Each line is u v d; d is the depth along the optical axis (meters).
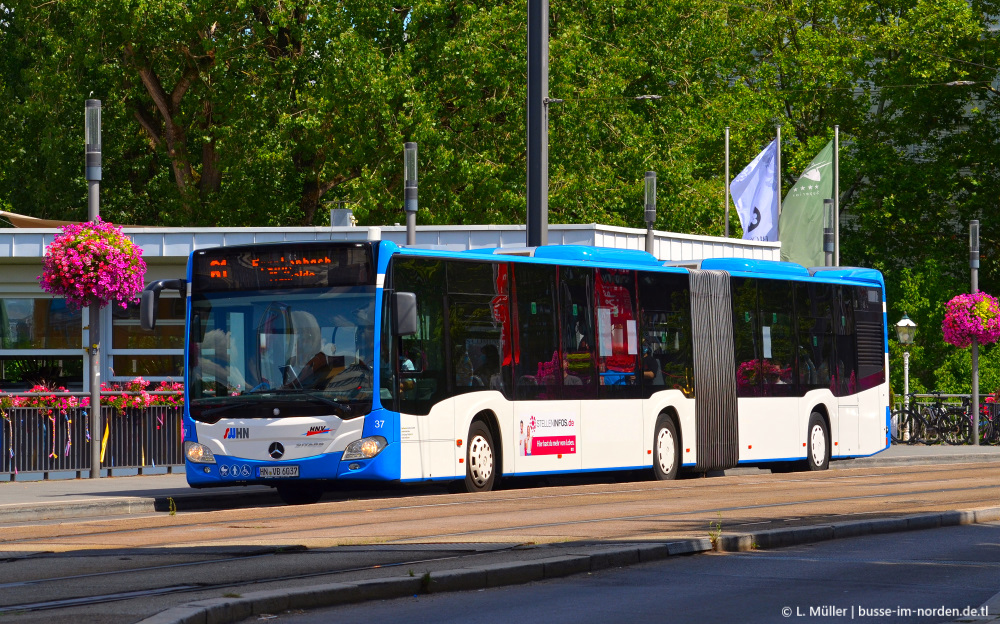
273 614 12.38
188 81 65.56
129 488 28.61
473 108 63.38
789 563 16.44
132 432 32.38
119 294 30.94
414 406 26.67
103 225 30.78
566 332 30.48
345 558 15.92
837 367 39.16
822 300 38.81
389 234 41.94
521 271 29.53
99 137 30.92
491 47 62.69
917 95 86.69
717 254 47.09
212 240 41.47
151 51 64.12
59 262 30.39
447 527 19.75
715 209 72.44
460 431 27.69
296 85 64.06
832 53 86.94
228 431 26.44
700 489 28.64
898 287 85.94
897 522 20.33
